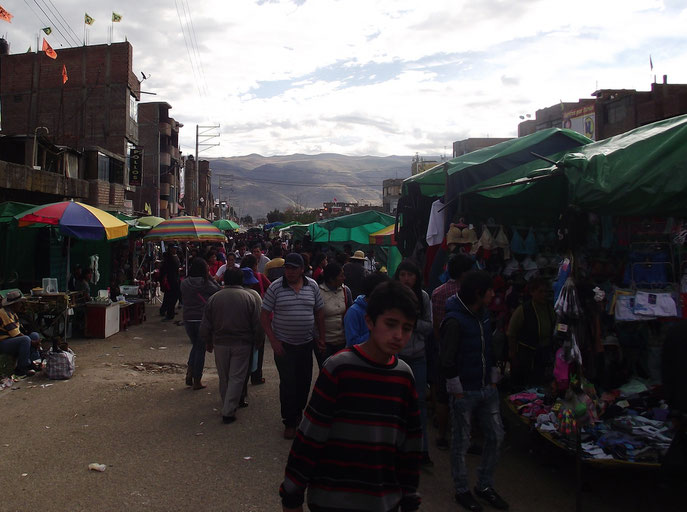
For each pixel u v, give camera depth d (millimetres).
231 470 4750
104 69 32406
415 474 2354
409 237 8773
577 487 4035
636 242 5105
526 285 6543
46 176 15930
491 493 4184
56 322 9875
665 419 4785
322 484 2246
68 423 5906
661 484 4527
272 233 49156
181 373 8273
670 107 22922
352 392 2236
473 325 4121
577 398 4176
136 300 12609
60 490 4305
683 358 3689
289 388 5547
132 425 5871
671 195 3896
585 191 4289
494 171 6887
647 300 4777
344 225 17516
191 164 74375
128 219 16391
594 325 4723
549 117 31828
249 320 6156
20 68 32844
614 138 5023
